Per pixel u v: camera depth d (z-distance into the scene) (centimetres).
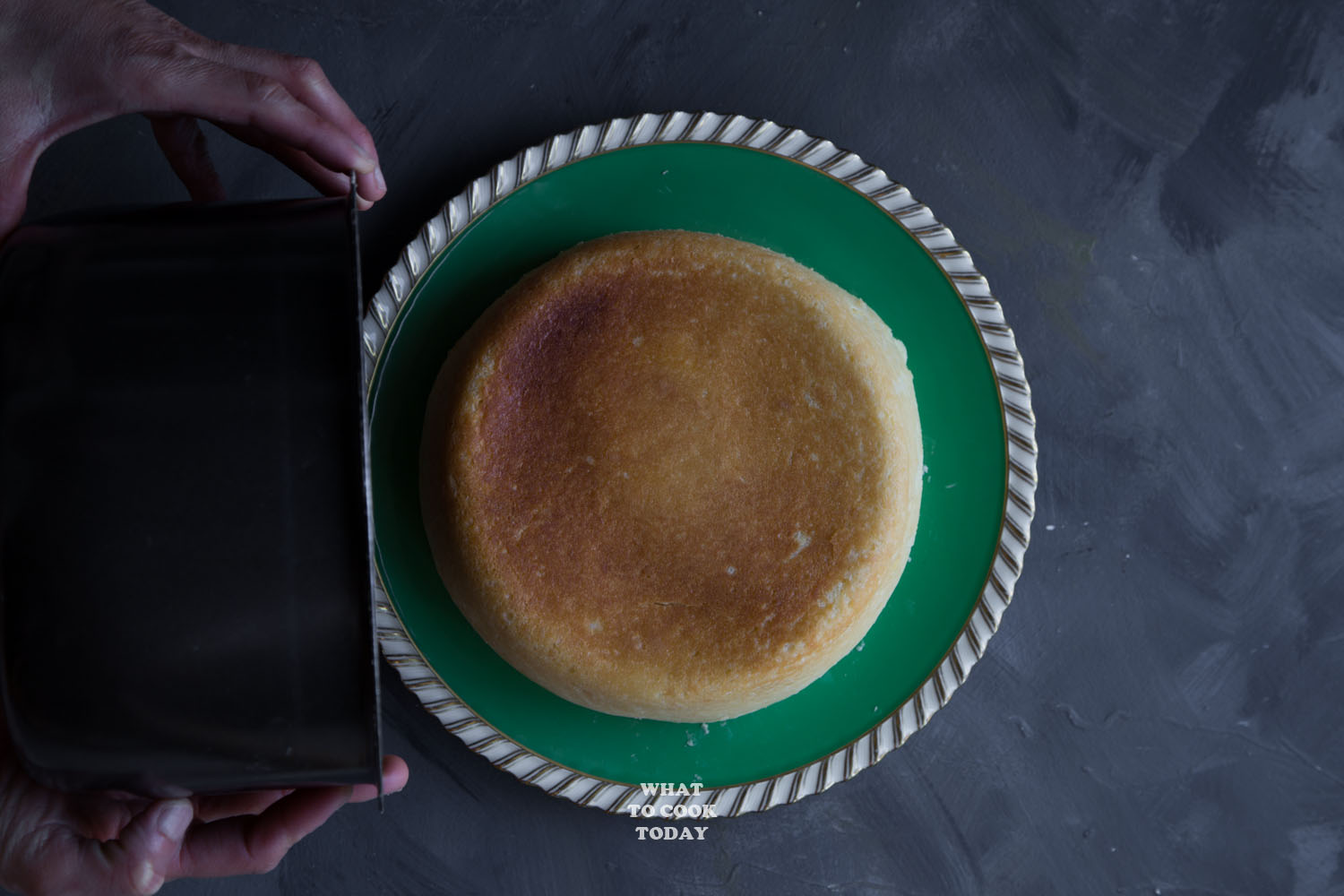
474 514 59
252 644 47
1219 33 67
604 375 60
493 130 66
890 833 67
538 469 60
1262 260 67
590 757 62
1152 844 67
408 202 66
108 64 55
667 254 61
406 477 62
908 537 61
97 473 46
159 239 48
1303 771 67
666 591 60
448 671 62
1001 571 62
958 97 67
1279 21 67
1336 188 67
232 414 46
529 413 60
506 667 62
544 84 66
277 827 54
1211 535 67
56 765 48
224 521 46
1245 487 67
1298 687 67
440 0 66
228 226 49
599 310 60
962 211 67
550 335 60
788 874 67
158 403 47
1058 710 67
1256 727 67
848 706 63
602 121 67
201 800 56
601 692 60
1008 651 67
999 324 62
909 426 61
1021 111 67
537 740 62
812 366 60
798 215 63
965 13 67
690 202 63
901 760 67
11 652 47
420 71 66
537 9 67
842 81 67
